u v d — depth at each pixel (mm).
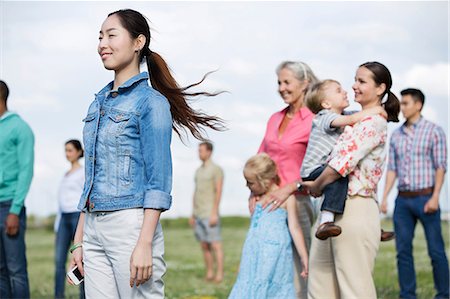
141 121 4125
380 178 5445
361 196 5367
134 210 4117
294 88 6410
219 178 11078
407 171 8711
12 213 7633
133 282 4062
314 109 5980
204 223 10953
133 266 4031
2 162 7656
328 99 5914
